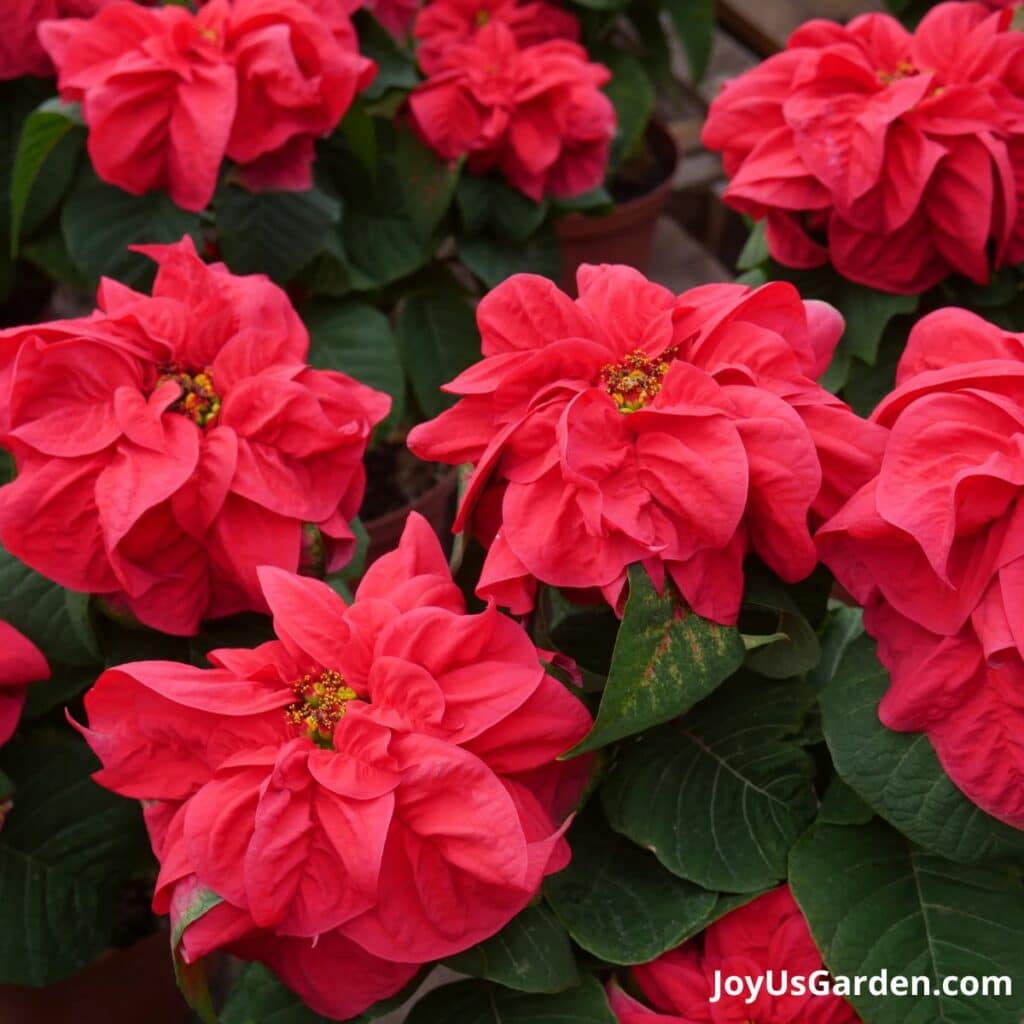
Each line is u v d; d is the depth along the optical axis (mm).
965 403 634
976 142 812
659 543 648
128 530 686
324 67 882
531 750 651
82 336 710
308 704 652
